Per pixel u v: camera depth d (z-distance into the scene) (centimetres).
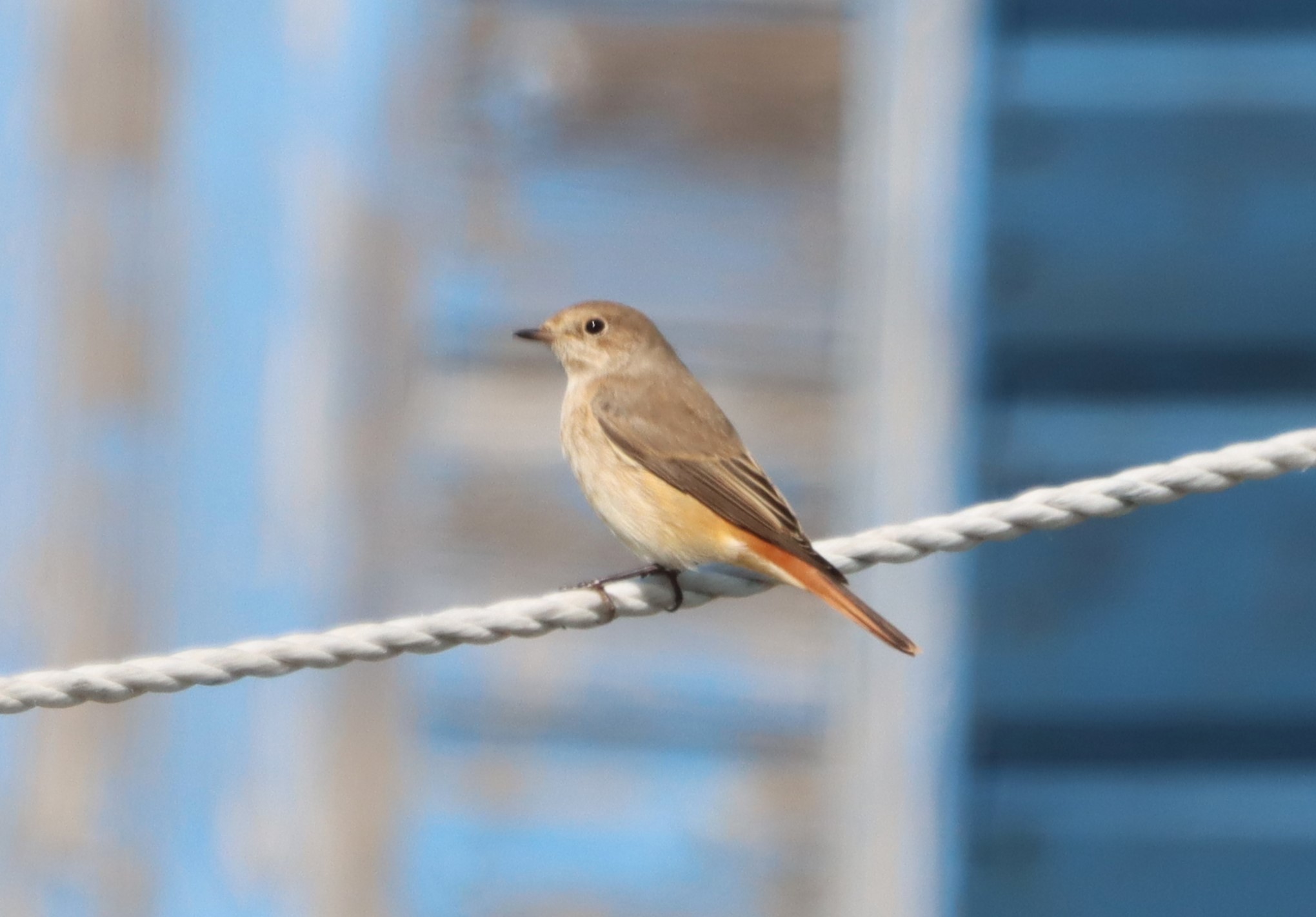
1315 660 1208
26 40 1230
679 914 1192
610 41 1201
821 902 1194
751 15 1201
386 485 1205
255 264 1217
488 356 1202
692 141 1199
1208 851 1211
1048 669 1212
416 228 1206
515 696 1201
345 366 1212
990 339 1206
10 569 1225
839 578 884
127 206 1227
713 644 1197
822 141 1201
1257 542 1212
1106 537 1215
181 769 1223
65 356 1227
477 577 1194
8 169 1229
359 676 1209
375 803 1206
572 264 1198
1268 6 1217
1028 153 1213
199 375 1219
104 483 1226
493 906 1197
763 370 1198
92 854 1223
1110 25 1220
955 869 1209
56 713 1227
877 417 1194
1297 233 1205
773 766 1195
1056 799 1212
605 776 1198
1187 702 1214
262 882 1214
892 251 1202
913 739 1194
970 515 871
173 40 1225
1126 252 1209
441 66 1205
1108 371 1205
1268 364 1202
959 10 1205
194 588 1219
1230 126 1212
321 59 1212
